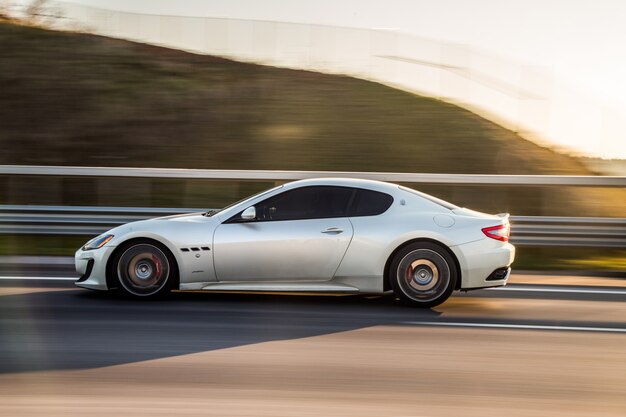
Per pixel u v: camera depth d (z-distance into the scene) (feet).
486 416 12.62
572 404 13.37
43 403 12.85
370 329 19.11
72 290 23.90
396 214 22.15
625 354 17.03
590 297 24.47
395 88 70.64
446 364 15.88
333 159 55.93
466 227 21.97
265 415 12.47
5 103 61.57
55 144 56.24
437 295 21.85
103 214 33.76
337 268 21.79
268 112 63.57
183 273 21.90
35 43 72.02
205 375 14.71
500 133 62.34
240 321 19.72
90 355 16.08
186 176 36.91
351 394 13.69
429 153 57.88
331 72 73.51
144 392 13.55
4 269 28.19
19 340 17.33
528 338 18.45
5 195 48.06
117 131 58.65
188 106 63.31
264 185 48.21
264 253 21.74
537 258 34.17
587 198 49.16
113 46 73.15
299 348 17.01
